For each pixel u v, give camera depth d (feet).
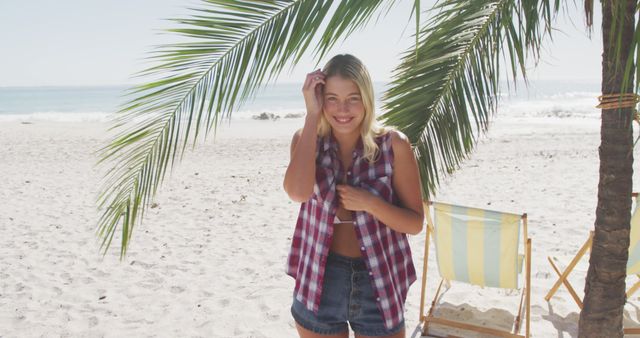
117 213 7.34
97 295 14.49
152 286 15.11
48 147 50.14
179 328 12.28
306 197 6.48
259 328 12.14
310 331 6.71
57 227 21.89
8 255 18.22
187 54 6.16
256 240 19.57
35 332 12.24
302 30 5.88
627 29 6.82
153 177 6.91
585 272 14.64
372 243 6.41
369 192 6.19
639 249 11.07
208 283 15.21
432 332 11.56
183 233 20.68
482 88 9.23
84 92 329.52
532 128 64.03
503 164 35.70
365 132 6.33
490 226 10.43
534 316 12.03
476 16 8.61
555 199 24.85
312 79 6.23
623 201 7.56
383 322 6.51
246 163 39.52
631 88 6.98
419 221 6.54
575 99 173.27
